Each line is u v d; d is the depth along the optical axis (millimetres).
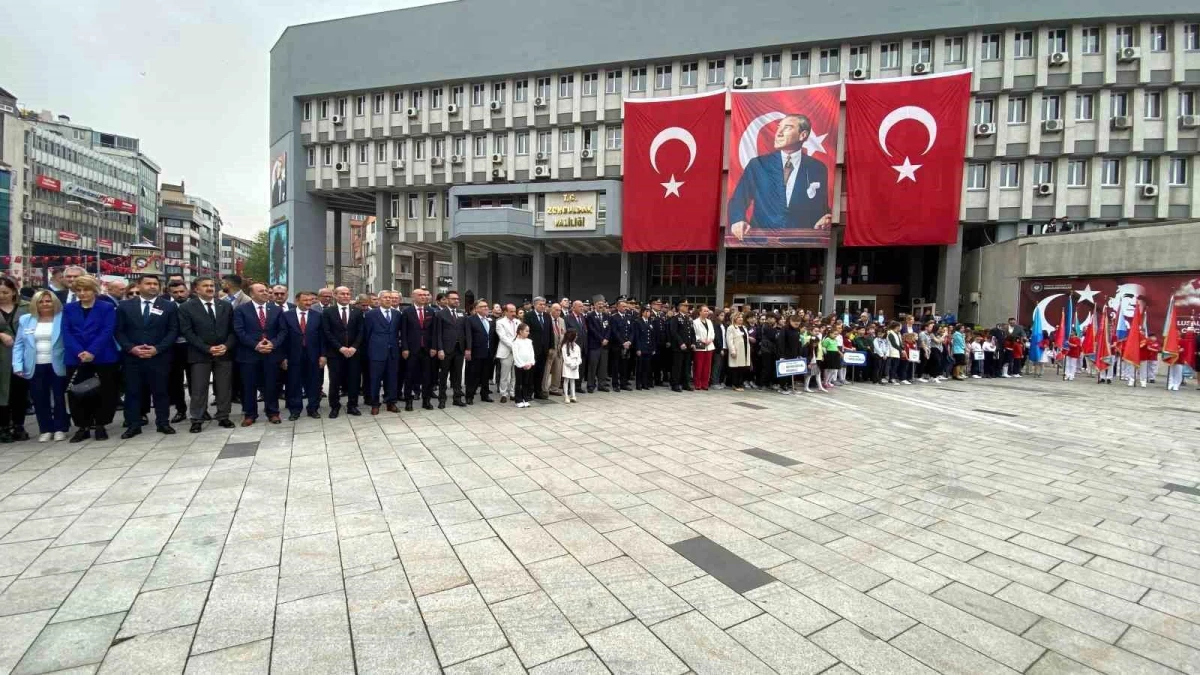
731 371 12195
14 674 2207
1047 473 5668
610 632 2639
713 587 3109
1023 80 24109
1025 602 3035
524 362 8883
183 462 5367
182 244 88125
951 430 7844
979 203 24875
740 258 32125
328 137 34031
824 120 23172
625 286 27234
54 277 7941
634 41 28016
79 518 3883
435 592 2975
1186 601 3080
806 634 2666
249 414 7195
